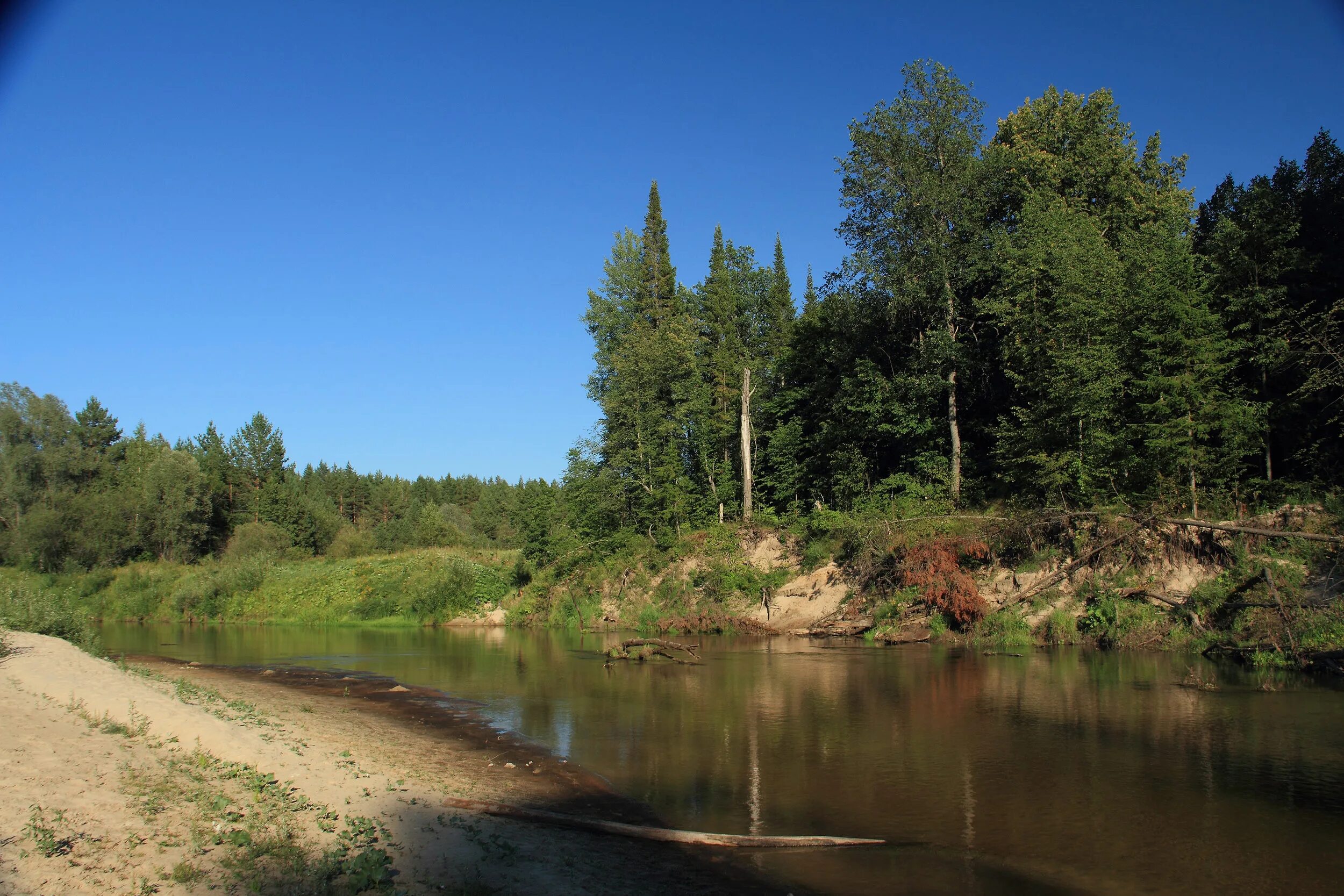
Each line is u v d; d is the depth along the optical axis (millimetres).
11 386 68750
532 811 11383
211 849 8508
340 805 10758
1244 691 18625
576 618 41094
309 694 22891
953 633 28453
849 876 9375
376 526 118875
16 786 9203
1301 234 29953
